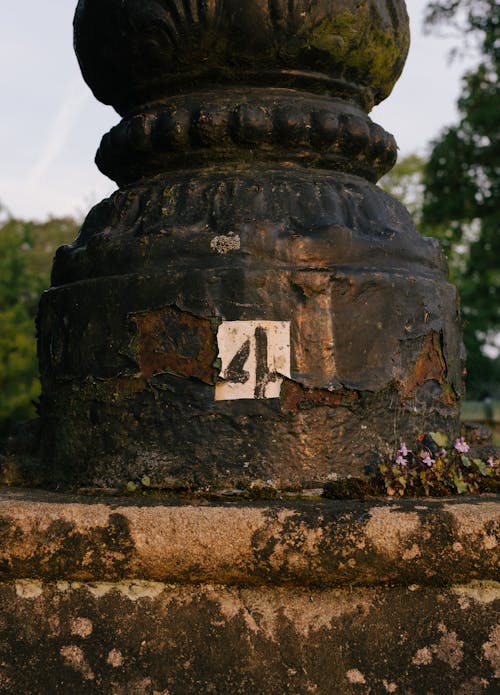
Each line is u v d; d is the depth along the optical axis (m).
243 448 2.11
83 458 2.26
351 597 1.84
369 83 2.61
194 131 2.38
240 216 2.21
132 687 1.81
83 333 2.27
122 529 1.81
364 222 2.33
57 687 1.83
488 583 1.83
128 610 1.86
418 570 1.78
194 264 2.17
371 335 2.17
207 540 1.78
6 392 17.42
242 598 1.84
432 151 15.88
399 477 2.08
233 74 2.42
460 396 2.51
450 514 1.78
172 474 2.13
